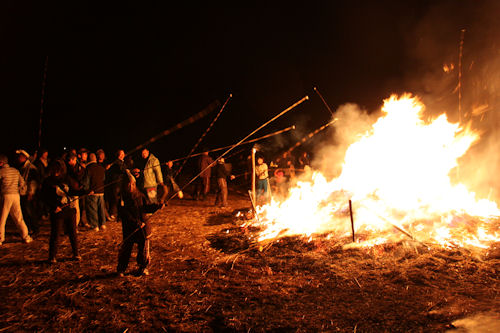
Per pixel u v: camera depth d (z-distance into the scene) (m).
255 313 4.62
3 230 7.79
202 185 13.60
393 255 6.37
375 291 5.12
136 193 5.99
